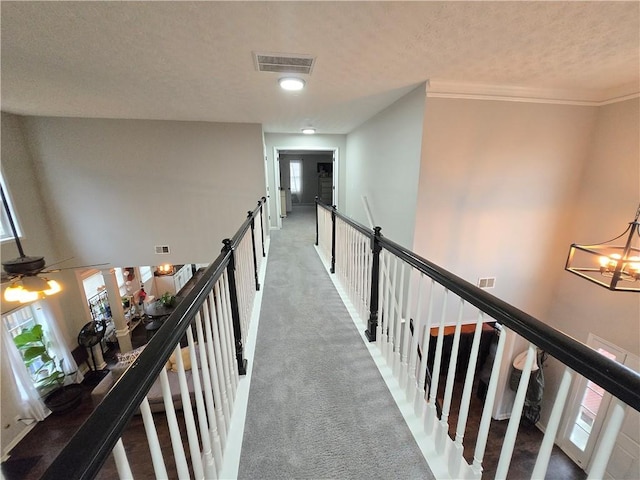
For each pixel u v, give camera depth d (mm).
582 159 3100
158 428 2594
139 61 2111
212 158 4703
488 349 3523
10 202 3932
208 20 1568
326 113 3973
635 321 2732
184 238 4973
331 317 2529
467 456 2850
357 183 5363
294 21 1583
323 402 1592
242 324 1987
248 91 2869
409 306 1528
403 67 2256
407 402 1575
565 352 678
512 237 3203
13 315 4016
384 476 1211
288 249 4926
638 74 2412
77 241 4711
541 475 798
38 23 1577
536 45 1888
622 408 602
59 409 3973
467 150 2836
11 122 3926
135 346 6480
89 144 4359
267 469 1241
